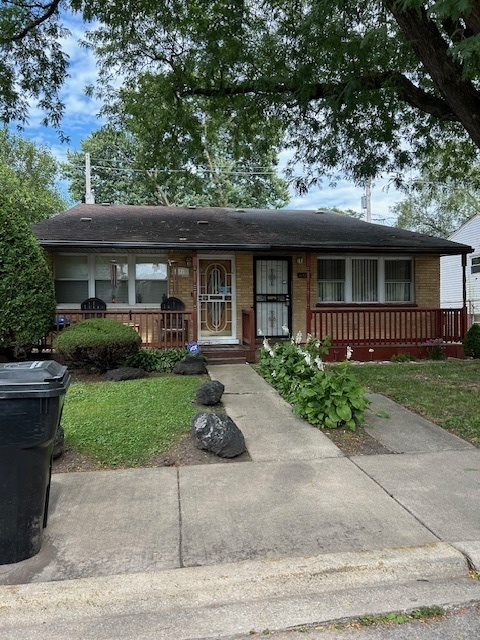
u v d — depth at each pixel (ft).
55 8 29.99
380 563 9.09
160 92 33.19
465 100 23.25
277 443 16.58
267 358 27.61
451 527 10.55
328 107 29.30
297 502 11.93
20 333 25.49
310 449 16.02
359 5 27.17
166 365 29.58
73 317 33.09
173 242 32.81
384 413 19.61
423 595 8.56
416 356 37.11
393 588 8.75
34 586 8.47
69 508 11.68
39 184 81.97
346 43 27.07
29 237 26.45
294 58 30.25
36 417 9.14
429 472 13.97
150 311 32.94
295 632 7.68
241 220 44.01
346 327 39.06
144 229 36.60
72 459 14.93
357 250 35.94
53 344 27.32
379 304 40.01
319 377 19.34
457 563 9.21
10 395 8.91
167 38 31.63
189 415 19.03
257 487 12.92
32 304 25.63
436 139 37.19
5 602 8.14
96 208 45.09
